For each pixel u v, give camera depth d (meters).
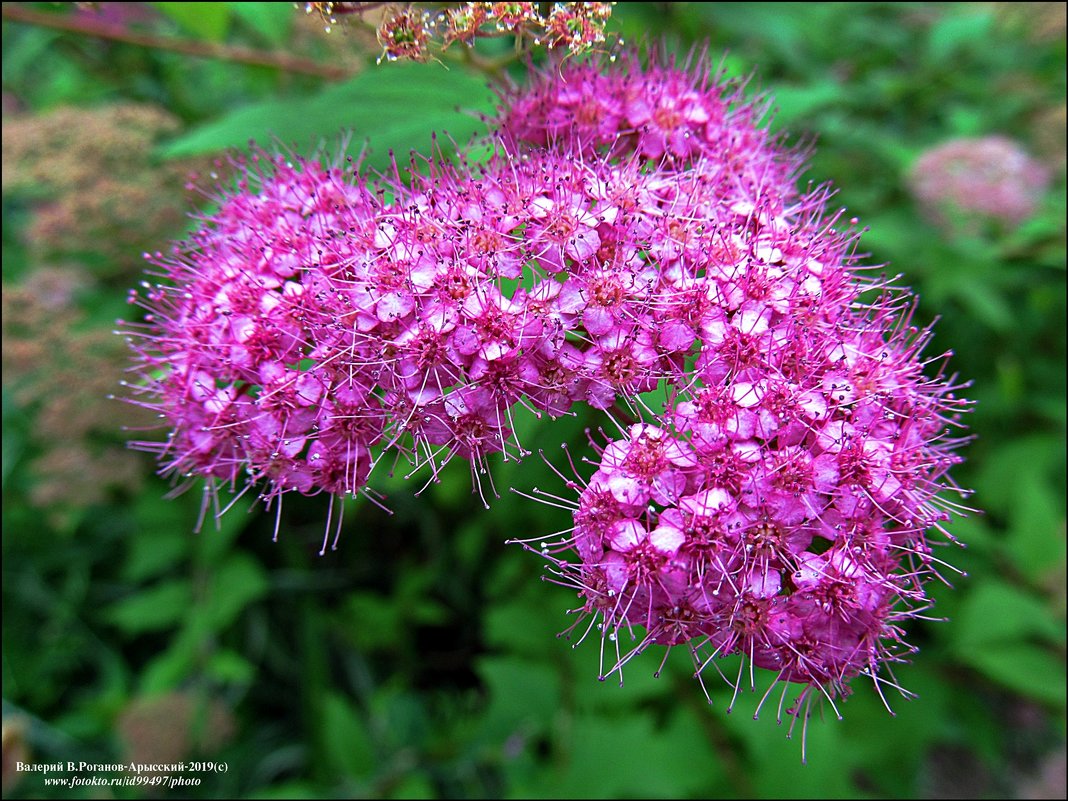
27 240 0.13
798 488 0.06
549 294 0.06
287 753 0.15
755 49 0.13
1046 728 0.16
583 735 0.10
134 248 0.13
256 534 0.16
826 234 0.08
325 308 0.07
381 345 0.06
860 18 0.15
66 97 0.15
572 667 0.11
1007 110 0.15
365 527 0.16
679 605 0.06
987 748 0.13
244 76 0.14
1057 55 0.15
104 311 0.13
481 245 0.07
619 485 0.06
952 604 0.12
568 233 0.07
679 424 0.06
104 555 0.16
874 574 0.06
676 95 0.08
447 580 0.16
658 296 0.06
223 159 0.09
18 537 0.16
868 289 0.07
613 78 0.08
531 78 0.08
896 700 0.12
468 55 0.08
